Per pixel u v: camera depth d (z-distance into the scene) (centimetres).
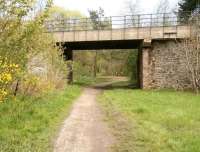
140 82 4475
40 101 2202
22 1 1155
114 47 5109
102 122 1789
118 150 1230
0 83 1069
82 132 1533
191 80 3944
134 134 1456
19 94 1973
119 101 2703
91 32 4228
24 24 1227
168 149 1211
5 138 1291
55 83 3039
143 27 4075
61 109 2162
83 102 2772
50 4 1253
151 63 4094
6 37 1168
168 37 4003
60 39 4275
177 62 4019
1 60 1073
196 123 1719
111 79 7350
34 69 2186
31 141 1290
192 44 3903
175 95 3309
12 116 1619
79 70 6894
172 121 1716
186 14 4609
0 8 1142
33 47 1628
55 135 1448
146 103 2569
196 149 1168
